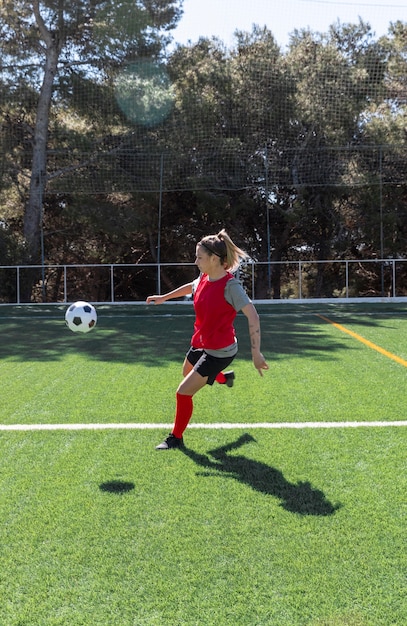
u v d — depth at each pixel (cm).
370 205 2398
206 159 2327
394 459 378
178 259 2722
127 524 289
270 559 255
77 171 2306
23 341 988
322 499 316
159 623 212
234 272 397
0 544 271
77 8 2134
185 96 2272
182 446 409
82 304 523
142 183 2284
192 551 262
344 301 1888
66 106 2361
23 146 2336
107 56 2238
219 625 210
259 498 318
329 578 240
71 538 276
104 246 2677
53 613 219
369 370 691
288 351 845
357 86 2355
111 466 371
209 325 398
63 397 564
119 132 2356
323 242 2538
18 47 2194
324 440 419
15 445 416
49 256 2691
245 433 438
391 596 227
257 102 2336
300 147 2333
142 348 893
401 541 269
